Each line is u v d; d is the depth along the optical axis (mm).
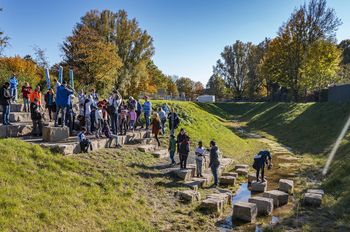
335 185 15406
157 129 19688
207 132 27125
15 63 36906
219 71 97500
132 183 13273
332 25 53406
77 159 13562
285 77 59938
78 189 11039
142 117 25234
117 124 18562
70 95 16062
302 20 54125
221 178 16781
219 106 77312
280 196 13727
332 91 38688
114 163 14578
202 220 11484
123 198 11719
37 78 30031
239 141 29469
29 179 10430
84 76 41250
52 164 11898
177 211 12078
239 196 14938
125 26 57438
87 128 17484
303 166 21062
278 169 20484
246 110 69875
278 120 42312
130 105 21016
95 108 17109
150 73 89125
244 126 48438
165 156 18469
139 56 60469
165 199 12930
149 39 60938
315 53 53156
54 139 14742
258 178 16391
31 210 8969
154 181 14289
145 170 15211
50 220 8859
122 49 57688
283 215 12422
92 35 42938
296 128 35000
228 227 11203
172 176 15492
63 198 10133
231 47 94938
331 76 54750
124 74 56938
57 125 16141
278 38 60219
